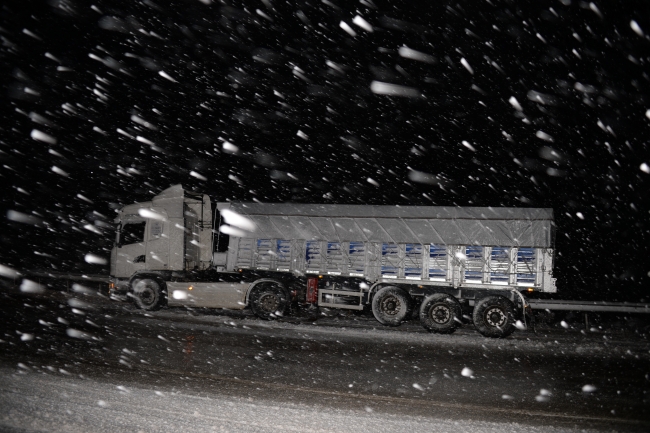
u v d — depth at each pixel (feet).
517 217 46.93
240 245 52.95
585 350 37.42
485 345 39.40
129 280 53.98
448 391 25.30
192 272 54.08
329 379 26.89
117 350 31.50
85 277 66.03
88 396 21.84
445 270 48.14
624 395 25.18
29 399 21.01
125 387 23.56
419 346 37.78
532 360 33.45
